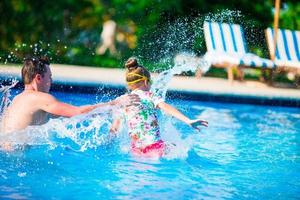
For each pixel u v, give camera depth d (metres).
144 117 4.78
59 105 4.43
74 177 3.88
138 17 16.05
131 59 4.99
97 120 4.97
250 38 14.91
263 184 4.05
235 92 9.34
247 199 3.64
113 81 9.76
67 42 16.06
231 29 12.09
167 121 5.48
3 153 4.32
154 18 15.71
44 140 4.60
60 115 4.46
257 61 11.23
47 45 15.76
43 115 4.59
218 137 6.00
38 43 15.80
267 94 9.41
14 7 15.66
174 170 4.28
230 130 6.60
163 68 13.09
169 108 4.70
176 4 15.45
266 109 8.83
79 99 8.53
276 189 3.92
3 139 4.42
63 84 9.11
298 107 9.22
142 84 4.90
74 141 4.84
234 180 4.11
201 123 4.52
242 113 8.22
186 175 4.15
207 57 11.53
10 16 15.66
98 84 9.22
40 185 3.66
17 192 3.49
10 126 4.49
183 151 4.90
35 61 4.62
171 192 3.68
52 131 4.67
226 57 11.27
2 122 4.64
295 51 12.02
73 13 16.22
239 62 11.09
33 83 4.60
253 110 8.61
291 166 4.70
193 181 4.00
